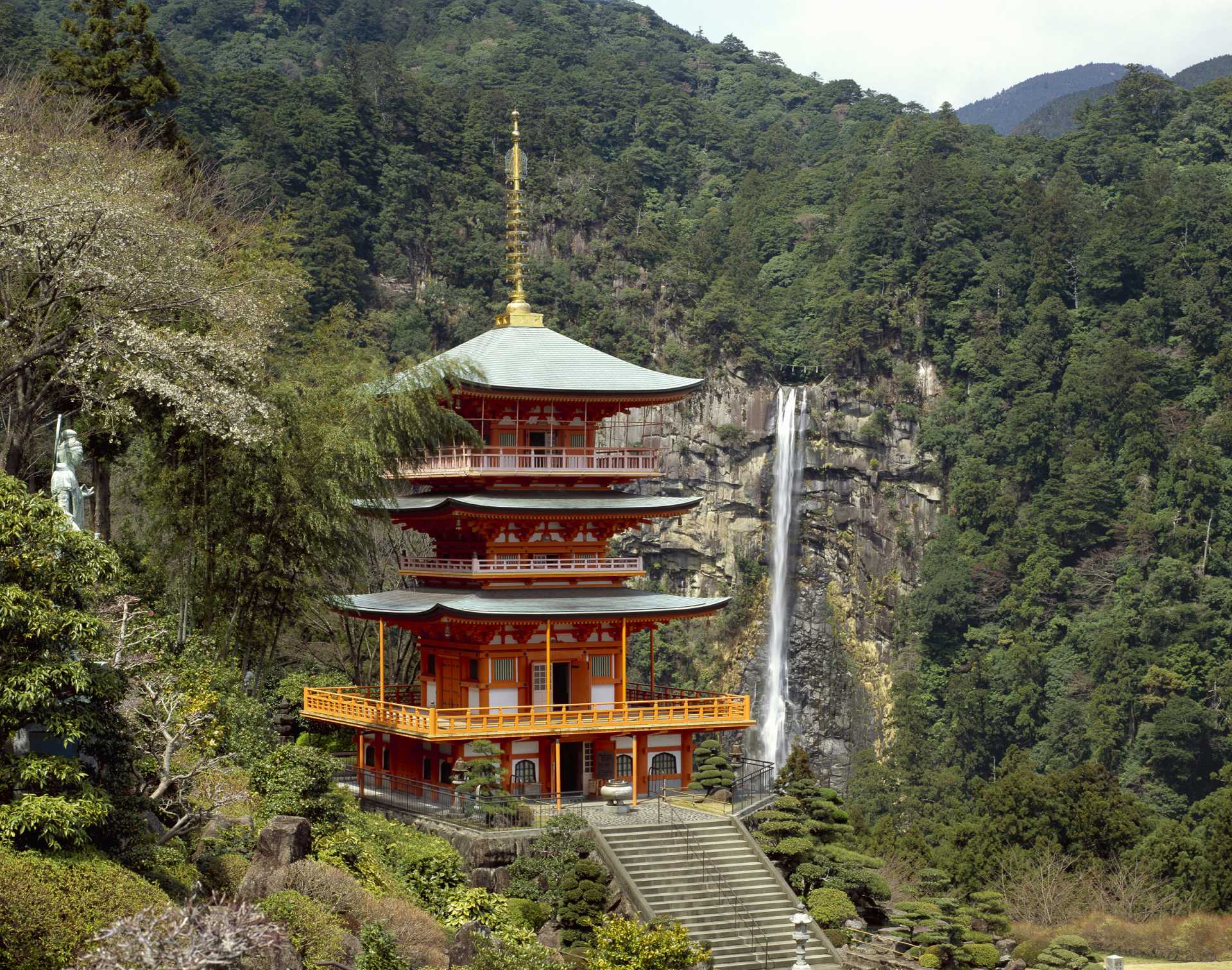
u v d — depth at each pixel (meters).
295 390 62.41
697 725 65.25
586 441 69.19
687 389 68.25
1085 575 197.38
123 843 36.00
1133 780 166.38
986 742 179.00
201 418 53.50
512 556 66.50
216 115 199.62
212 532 60.34
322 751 52.44
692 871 55.19
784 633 196.38
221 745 49.88
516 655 64.69
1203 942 68.12
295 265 91.56
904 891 64.88
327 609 75.81
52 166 57.34
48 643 34.31
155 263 55.72
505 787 62.41
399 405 63.44
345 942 35.66
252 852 42.16
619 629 66.19
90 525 65.88
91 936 29.50
